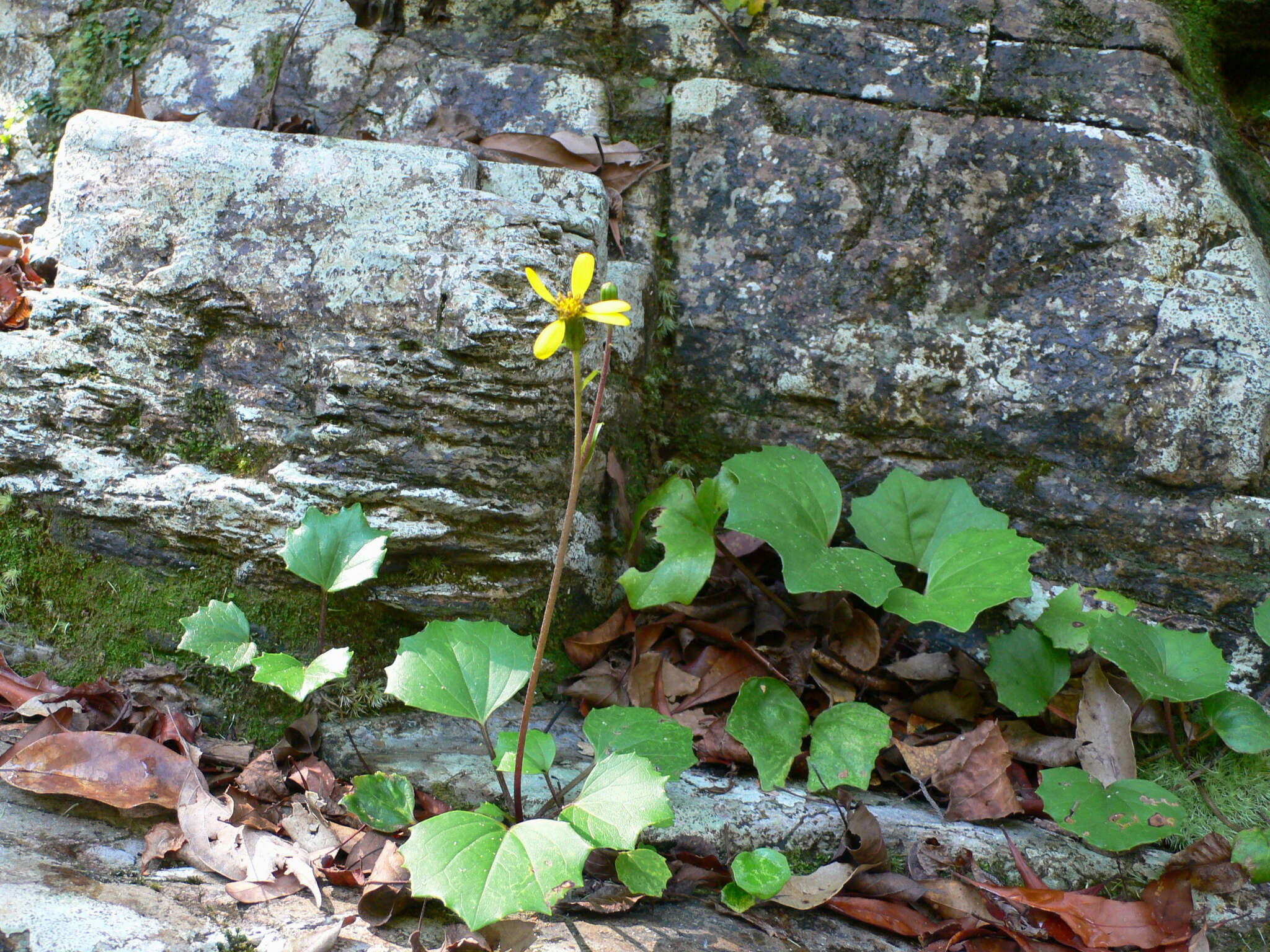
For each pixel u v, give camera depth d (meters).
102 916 0.76
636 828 0.79
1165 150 1.05
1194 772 0.96
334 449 0.95
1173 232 1.03
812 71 1.09
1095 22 1.08
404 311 0.95
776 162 1.08
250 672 0.93
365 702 0.95
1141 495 1.02
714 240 1.08
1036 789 0.91
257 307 0.96
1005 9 1.09
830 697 0.97
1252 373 1.01
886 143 1.07
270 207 0.96
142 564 0.95
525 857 0.77
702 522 0.99
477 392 0.95
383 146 0.97
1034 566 1.03
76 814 0.83
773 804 0.90
